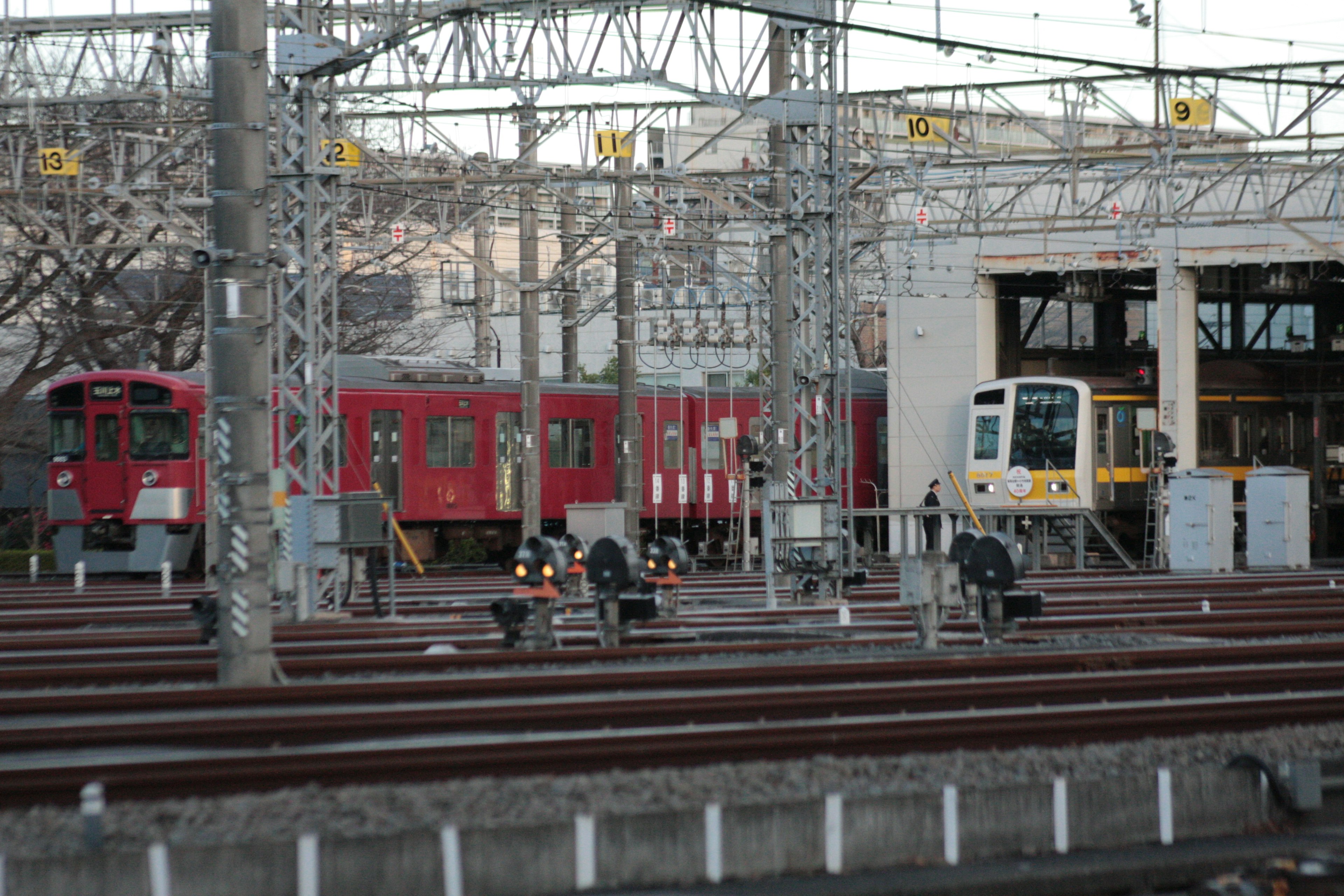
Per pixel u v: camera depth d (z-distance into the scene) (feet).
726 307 431.43
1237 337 521.65
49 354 495.82
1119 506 423.64
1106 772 120.16
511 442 396.98
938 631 208.95
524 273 374.84
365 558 286.66
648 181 343.67
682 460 437.17
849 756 128.16
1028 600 204.03
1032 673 174.70
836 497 266.57
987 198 428.56
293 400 264.72
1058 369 503.20
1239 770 112.88
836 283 269.44
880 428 476.95
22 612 252.42
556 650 187.32
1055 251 456.04
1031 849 104.99
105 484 336.29
